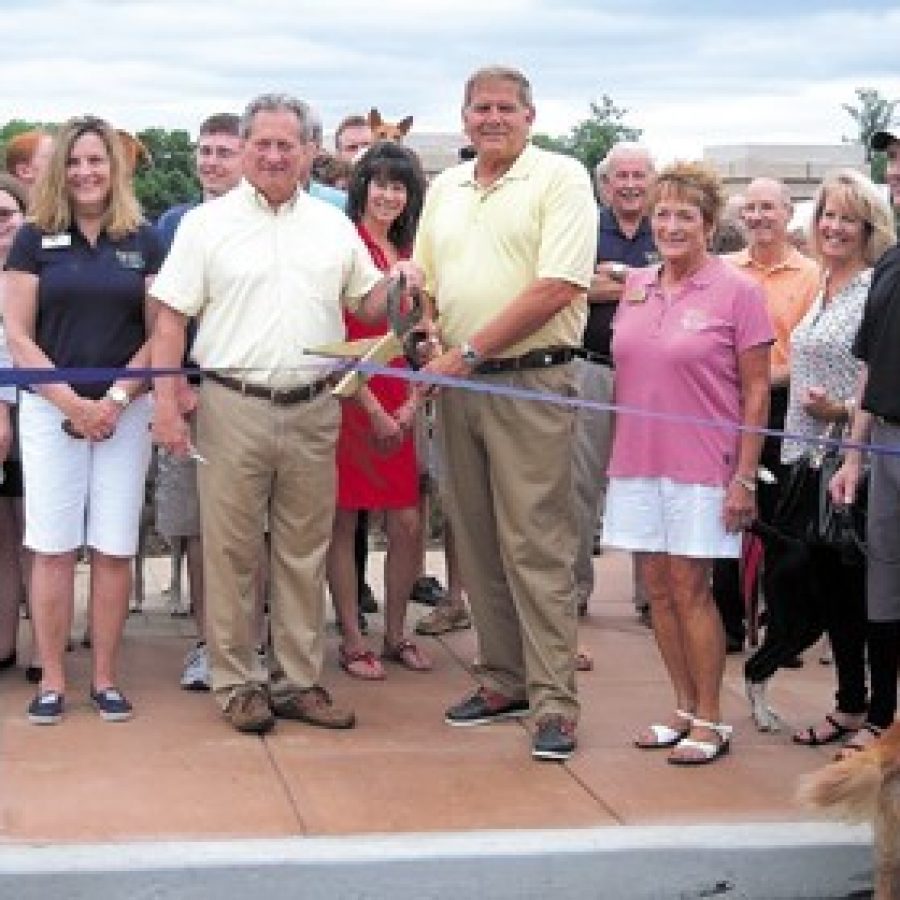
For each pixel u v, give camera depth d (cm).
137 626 746
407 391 659
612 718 614
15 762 539
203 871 447
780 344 696
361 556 781
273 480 584
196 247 566
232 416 570
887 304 531
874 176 1386
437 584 822
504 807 506
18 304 579
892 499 537
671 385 548
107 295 579
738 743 586
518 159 563
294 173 569
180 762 544
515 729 596
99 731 578
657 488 555
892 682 563
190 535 642
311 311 573
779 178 1388
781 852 475
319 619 598
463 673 682
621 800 516
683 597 558
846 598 579
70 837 468
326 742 573
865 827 485
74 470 582
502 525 569
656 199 550
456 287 569
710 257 559
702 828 484
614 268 711
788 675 695
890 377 528
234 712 579
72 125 580
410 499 675
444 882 459
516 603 572
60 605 589
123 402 579
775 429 694
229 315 568
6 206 640
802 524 576
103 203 584
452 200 579
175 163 1144
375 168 663
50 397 572
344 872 454
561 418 565
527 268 560
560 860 466
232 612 582
